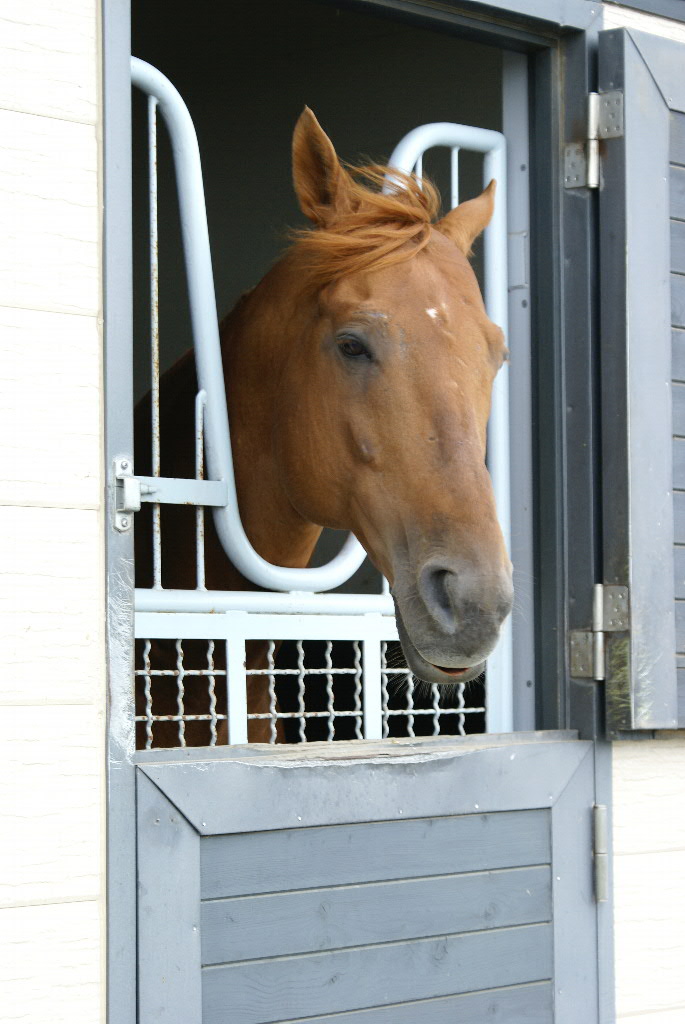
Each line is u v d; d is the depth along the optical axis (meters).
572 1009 2.29
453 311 2.06
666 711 2.38
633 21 2.57
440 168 4.39
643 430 2.39
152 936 1.75
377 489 2.04
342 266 2.12
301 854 1.93
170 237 5.33
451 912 2.12
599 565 2.42
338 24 4.54
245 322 2.54
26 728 1.67
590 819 2.35
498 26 2.41
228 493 2.32
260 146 5.04
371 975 2.01
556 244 2.50
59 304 1.73
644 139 2.43
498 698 2.51
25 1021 1.64
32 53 1.73
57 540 1.71
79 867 1.69
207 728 2.64
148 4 4.42
